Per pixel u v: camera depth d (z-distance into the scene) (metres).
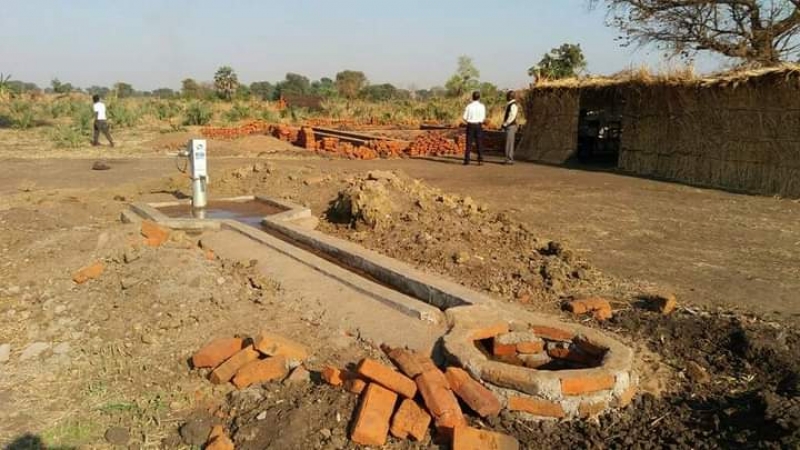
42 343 4.72
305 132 19.83
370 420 3.39
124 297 5.19
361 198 7.85
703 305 5.41
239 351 4.32
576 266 6.48
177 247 6.08
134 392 4.02
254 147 19.48
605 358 3.87
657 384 4.00
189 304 5.04
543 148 18.56
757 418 3.47
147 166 15.09
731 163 12.95
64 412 3.82
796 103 11.56
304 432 3.44
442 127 27.03
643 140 15.30
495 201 10.68
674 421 3.59
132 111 29.31
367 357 4.27
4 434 3.58
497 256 6.73
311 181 10.79
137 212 8.20
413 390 3.64
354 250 6.47
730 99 12.85
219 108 35.41
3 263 6.38
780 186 11.88
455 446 3.24
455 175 14.29
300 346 4.32
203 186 8.90
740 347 4.43
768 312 5.23
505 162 16.94
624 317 5.06
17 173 13.51
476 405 3.58
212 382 4.05
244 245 6.69
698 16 19.30
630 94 15.55
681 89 13.81
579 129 18.78
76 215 8.36
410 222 7.77
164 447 3.46
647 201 10.94
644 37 20.28
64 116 31.16
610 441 3.42
